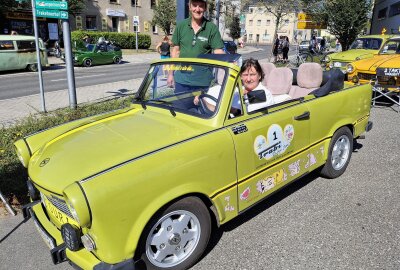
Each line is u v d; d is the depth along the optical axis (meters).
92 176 2.37
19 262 3.16
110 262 2.44
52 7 8.31
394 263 3.02
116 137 2.94
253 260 3.11
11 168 4.74
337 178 4.70
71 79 8.70
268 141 3.38
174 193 2.64
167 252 2.79
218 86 3.18
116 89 12.64
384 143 6.06
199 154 2.81
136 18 33.88
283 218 3.76
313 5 18.23
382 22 38.66
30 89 12.91
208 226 3.00
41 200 3.20
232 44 21.59
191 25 4.76
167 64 3.63
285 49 23.02
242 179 3.18
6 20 28.05
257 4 19.31
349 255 3.14
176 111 3.29
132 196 2.44
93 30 35.53
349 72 9.07
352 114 4.62
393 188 4.39
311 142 3.99
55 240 2.75
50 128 3.57
